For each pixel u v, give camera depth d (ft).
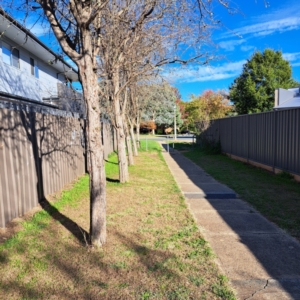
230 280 9.06
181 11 15.49
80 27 10.80
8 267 9.75
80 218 15.15
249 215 15.88
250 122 37.24
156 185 24.56
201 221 14.92
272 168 29.94
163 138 128.77
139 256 10.66
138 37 18.40
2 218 12.98
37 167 17.39
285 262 10.27
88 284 8.75
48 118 19.53
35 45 38.37
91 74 11.12
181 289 8.52
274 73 95.96
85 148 30.32
